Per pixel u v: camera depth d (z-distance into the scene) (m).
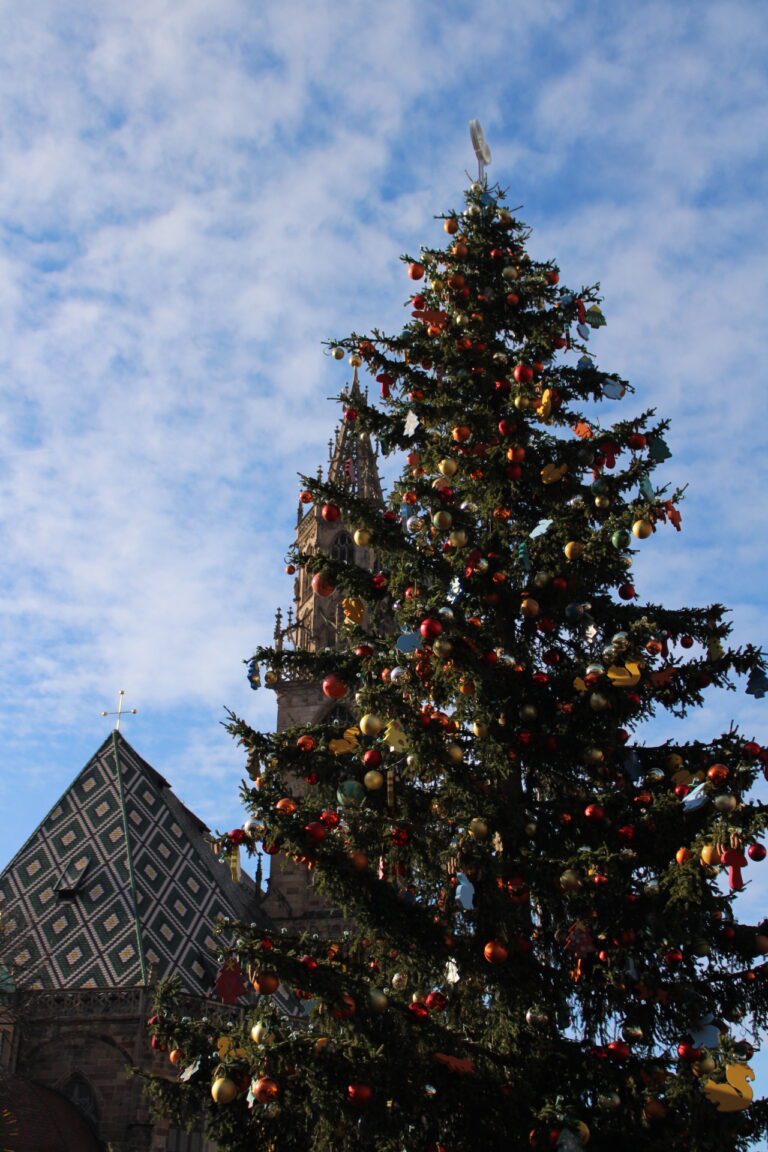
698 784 20.69
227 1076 18.33
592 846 21.52
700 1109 17.95
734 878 17.91
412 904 20.80
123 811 65.12
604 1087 19.06
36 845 64.00
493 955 19.91
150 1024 20.17
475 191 29.64
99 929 58.53
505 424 24.25
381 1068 18.39
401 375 26.67
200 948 59.81
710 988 20.05
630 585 24.33
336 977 19.05
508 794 22.88
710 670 22.84
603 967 20.41
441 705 23.62
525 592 24.11
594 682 21.92
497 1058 19.83
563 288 27.81
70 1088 53.34
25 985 55.81
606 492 23.89
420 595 23.61
